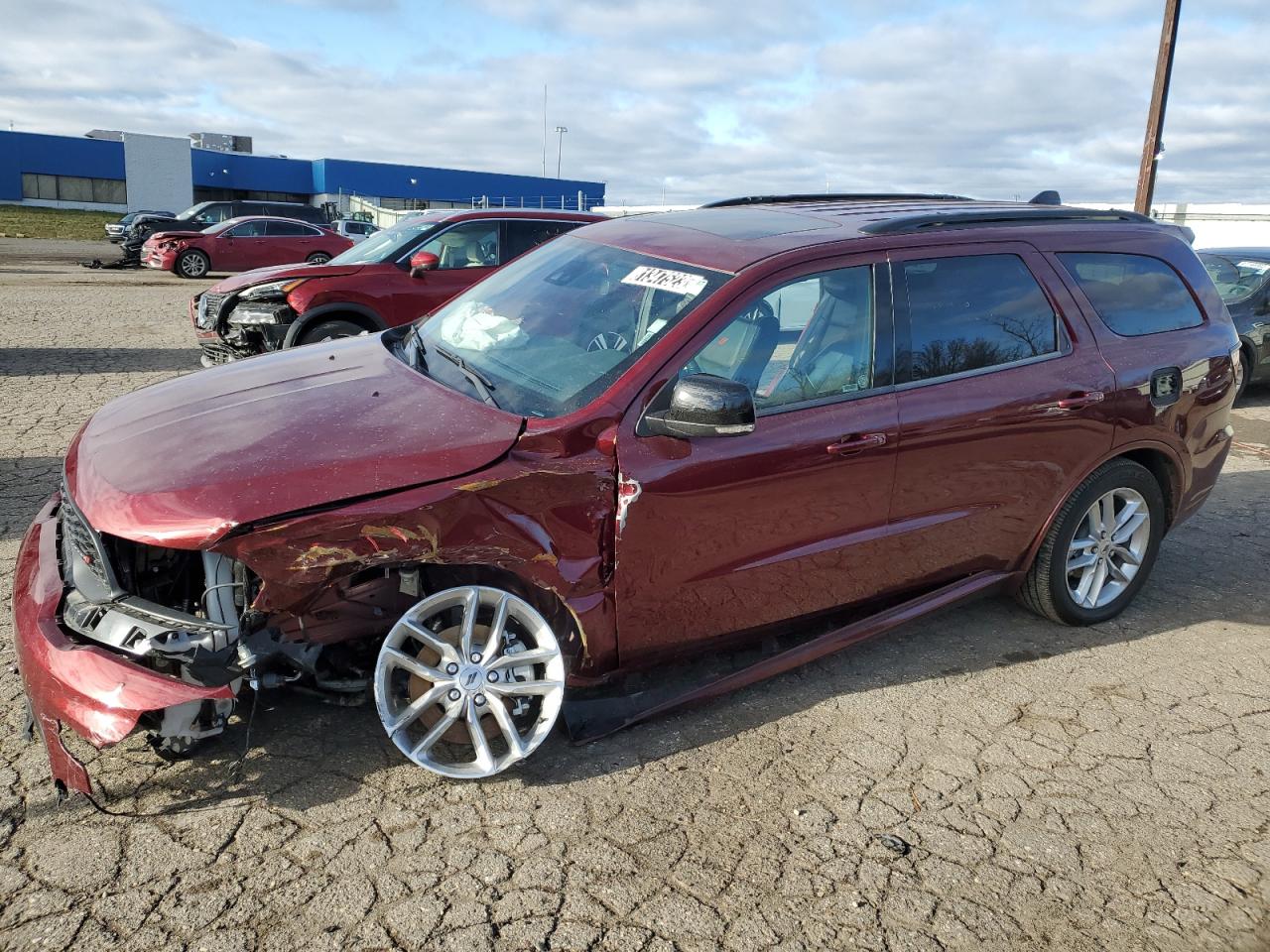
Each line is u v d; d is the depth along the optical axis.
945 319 3.76
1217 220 20.67
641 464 3.09
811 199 4.71
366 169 57.88
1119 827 3.00
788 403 3.39
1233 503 6.43
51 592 2.80
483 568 3.07
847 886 2.69
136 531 2.62
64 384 8.82
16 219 45.03
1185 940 2.54
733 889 2.65
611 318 3.47
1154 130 16.20
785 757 3.30
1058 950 2.50
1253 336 9.71
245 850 2.70
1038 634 4.36
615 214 23.33
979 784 3.19
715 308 3.26
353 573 2.78
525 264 4.26
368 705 3.44
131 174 53.56
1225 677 3.99
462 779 3.07
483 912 2.52
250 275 8.75
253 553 2.62
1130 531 4.43
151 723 2.70
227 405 3.26
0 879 2.55
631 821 2.92
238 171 57.03
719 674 3.70
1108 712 3.69
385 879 2.62
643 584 3.19
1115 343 4.19
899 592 3.89
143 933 2.39
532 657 3.07
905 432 3.57
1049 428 3.94
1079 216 4.37
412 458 2.85
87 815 2.82
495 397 3.25
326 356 3.87
